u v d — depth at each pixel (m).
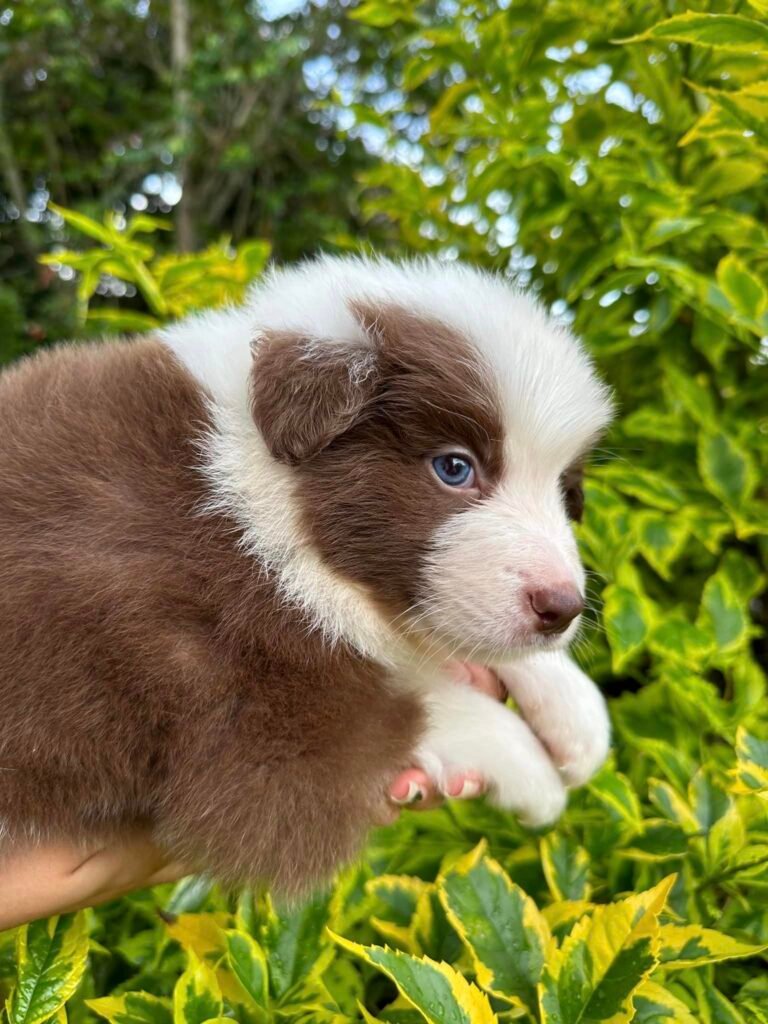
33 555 0.23
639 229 0.38
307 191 1.44
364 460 0.25
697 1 0.36
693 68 0.38
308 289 0.29
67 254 0.47
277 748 0.24
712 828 0.28
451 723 0.28
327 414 0.24
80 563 0.23
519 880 0.30
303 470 0.25
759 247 0.36
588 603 0.33
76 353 0.29
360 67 1.39
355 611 0.26
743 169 0.37
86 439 0.25
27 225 1.41
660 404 0.44
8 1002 0.24
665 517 0.36
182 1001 0.24
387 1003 0.29
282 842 0.24
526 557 0.25
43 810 0.23
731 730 0.31
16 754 0.23
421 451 0.25
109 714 0.23
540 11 0.42
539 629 0.25
